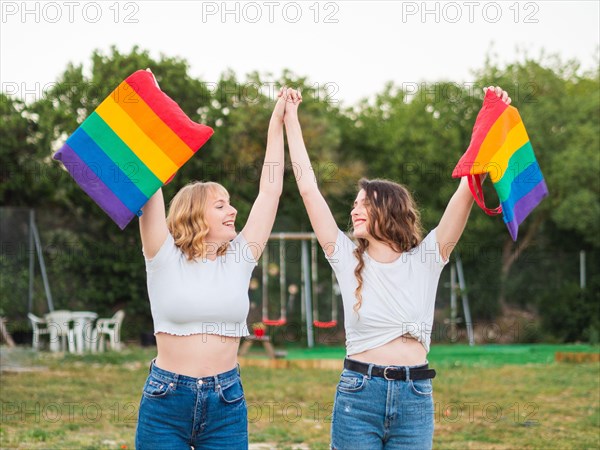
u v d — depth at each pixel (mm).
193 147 3797
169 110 3803
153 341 17938
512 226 4051
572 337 19906
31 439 7238
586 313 19750
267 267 19406
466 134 20469
